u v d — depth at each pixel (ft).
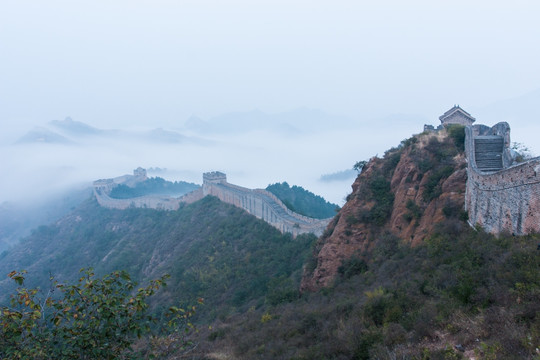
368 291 64.28
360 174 111.96
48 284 298.56
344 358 43.42
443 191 80.59
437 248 63.26
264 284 144.87
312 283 98.07
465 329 38.04
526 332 32.40
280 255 165.99
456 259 55.52
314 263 105.70
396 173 98.12
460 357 33.32
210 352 69.72
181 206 330.75
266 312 91.56
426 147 94.22
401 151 104.12
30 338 29.17
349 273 88.22
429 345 38.11
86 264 317.42
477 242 57.41
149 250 286.05
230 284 163.84
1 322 28.50
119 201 404.16
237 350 67.10
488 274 45.27
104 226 374.43
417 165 91.45
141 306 31.45
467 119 125.80
